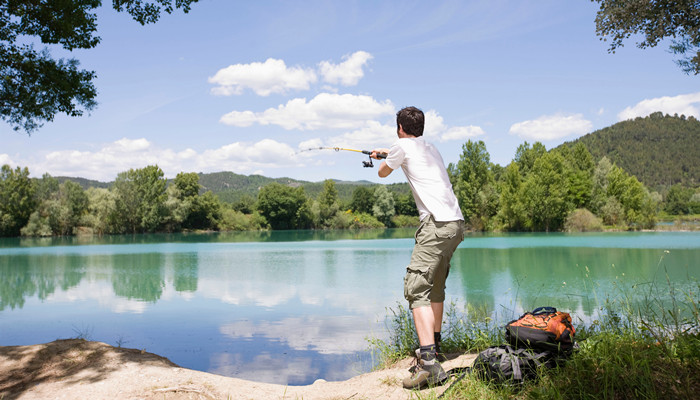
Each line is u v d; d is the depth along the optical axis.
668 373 2.41
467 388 2.61
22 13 6.91
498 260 18.16
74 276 14.97
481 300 9.34
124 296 11.09
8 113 7.26
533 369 2.63
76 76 7.59
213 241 39.97
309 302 9.94
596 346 2.78
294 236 52.00
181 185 75.81
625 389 2.32
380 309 8.99
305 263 18.53
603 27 5.32
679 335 2.84
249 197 98.50
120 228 62.62
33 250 28.12
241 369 5.34
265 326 7.68
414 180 3.19
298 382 4.81
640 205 51.22
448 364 3.31
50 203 58.34
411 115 3.32
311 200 91.75
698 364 2.47
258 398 2.89
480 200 59.38
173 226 69.81
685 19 4.82
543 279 12.48
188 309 9.36
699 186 155.12
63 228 58.19
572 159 65.94
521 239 33.34
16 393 2.99
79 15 7.25
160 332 7.37
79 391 2.96
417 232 3.15
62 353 3.69
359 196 99.50
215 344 6.55
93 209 62.22
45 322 8.33
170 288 12.30
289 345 6.41
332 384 3.20
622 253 20.30
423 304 3.01
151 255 23.48
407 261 19.08
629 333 3.31
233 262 19.22
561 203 51.38
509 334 2.85
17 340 7.04
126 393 2.92
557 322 2.77
